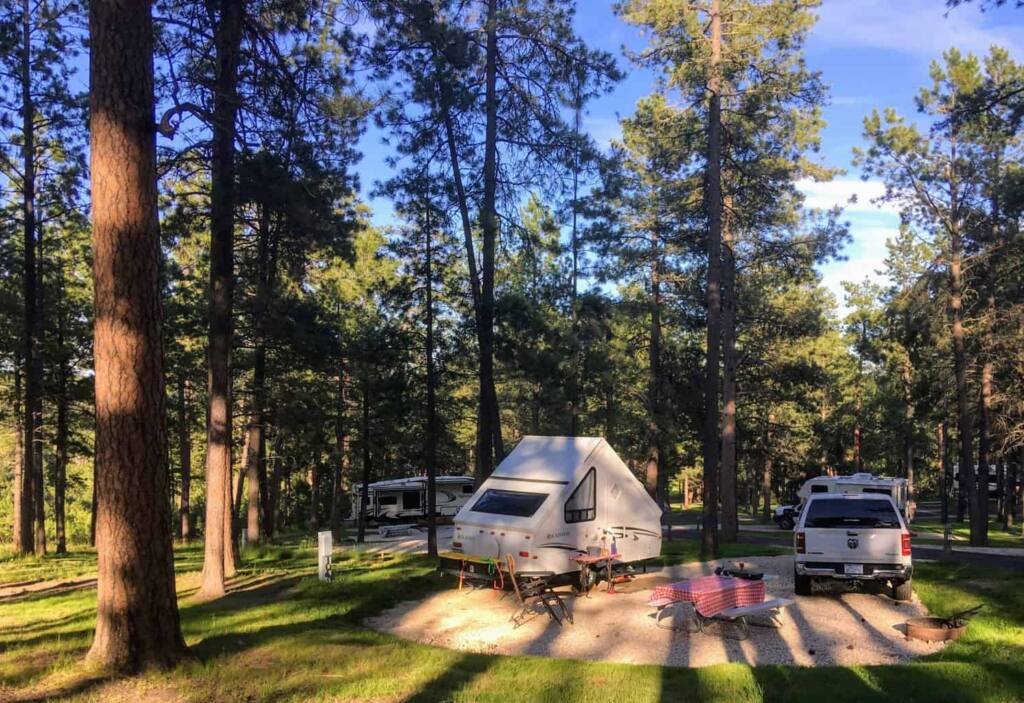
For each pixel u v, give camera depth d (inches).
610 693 236.7
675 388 978.7
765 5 719.7
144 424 241.4
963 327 1043.9
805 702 224.8
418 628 363.6
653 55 725.3
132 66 245.0
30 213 759.7
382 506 1282.0
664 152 849.5
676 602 407.8
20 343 836.0
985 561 614.5
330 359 732.7
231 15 430.6
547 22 620.4
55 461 1011.3
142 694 219.1
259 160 449.7
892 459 2162.9
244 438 1066.1
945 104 936.9
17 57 682.2
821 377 1031.6
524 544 440.1
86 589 534.6
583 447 486.3
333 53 494.3
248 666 256.8
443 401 907.4
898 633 342.3
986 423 1019.3
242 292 665.0
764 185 771.4
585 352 785.6
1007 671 249.6
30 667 247.8
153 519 243.6
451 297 651.5
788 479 1796.3
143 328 242.2
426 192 600.7
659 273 968.9
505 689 240.5
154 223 248.7
